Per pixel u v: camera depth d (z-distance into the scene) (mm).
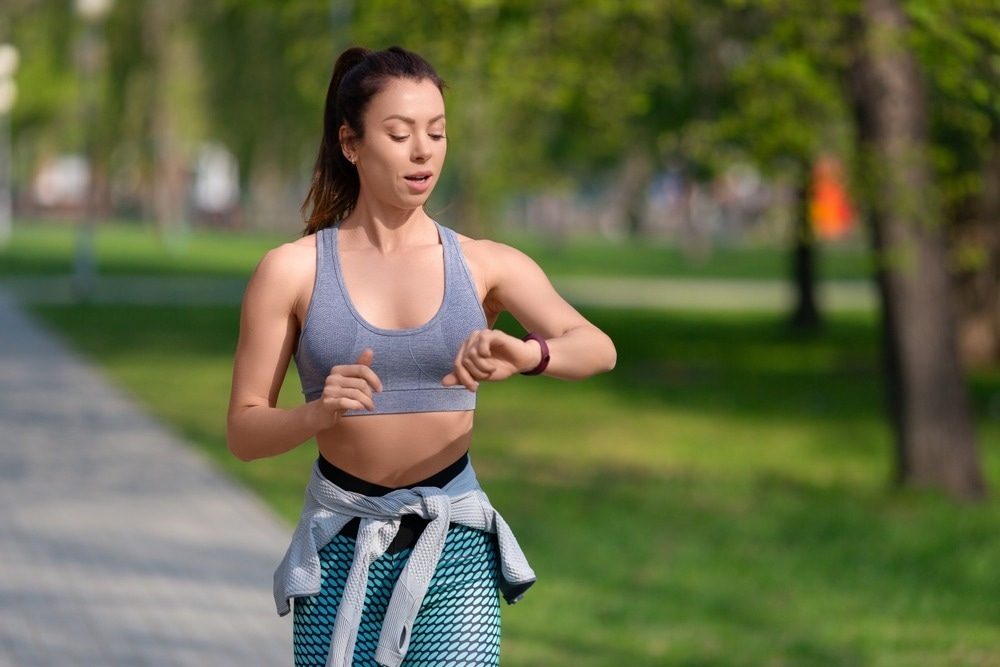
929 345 11664
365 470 3268
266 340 3242
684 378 20828
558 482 12289
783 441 15086
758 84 11406
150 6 29250
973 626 7699
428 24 10875
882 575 8938
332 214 3428
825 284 45812
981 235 22078
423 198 3193
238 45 27500
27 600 7488
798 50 10906
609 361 3158
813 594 8391
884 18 10500
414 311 3221
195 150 39375
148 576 8102
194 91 29719
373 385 2990
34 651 6535
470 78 11547
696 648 7055
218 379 18516
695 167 23594
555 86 11562
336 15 12914
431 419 3254
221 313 28828
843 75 11172
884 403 18266
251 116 29312
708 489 12055
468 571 3297
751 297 37188
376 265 3246
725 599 8195
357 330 3193
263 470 11969
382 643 3180
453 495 3287
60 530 9328
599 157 24812
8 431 13617
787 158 12688
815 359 23484
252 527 9609
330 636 3264
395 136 3150
